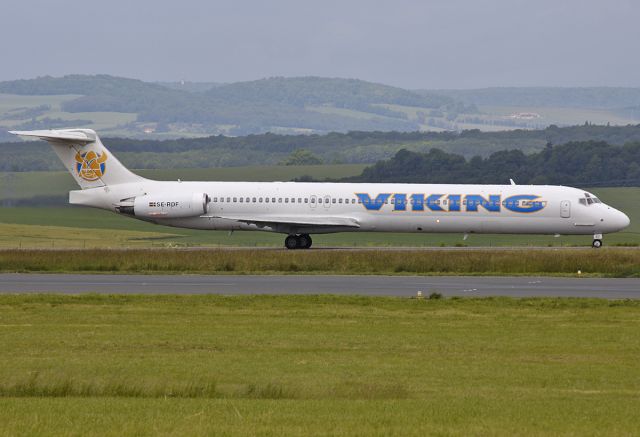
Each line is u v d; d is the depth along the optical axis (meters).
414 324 88.62
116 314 94.00
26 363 66.38
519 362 68.50
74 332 81.56
